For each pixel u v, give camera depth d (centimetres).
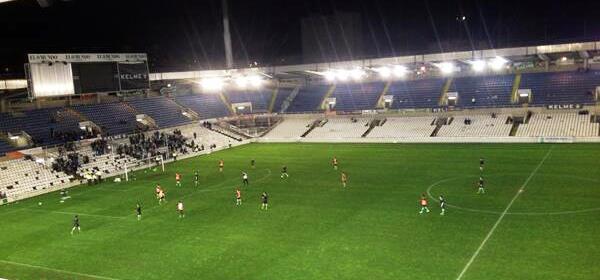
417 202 3759
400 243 2853
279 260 2712
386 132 7519
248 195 4359
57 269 2795
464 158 5522
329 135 7856
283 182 4834
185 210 3953
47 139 6247
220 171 5647
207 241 3123
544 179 4244
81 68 6612
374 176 4844
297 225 3353
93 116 7238
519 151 5731
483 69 8544
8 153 5594
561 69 8069
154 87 8981
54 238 3406
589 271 2295
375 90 8981
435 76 8881
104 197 4644
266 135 8344
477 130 6938
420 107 8050
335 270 2512
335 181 4728
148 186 5028
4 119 6344
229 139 7988
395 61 6606
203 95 9188
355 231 3138
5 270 2838
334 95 9194
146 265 2766
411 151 6272
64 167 5712
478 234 2919
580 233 2823
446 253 2642
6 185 5034
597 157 5059
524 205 3481
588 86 7281
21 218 4053
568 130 6334
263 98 9569
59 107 7125
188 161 6550
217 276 2542
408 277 2359
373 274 2428
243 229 3334
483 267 2420
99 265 2814
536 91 7556
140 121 7625
